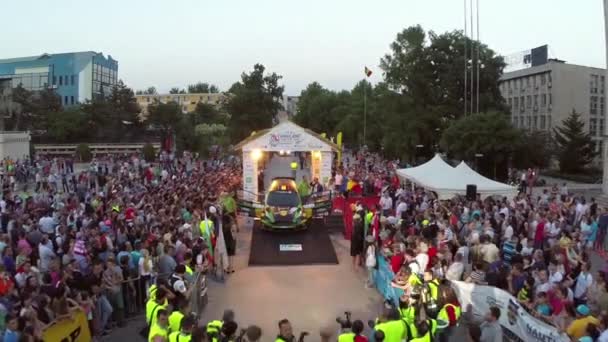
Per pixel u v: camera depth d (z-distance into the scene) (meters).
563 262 12.80
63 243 14.52
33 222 16.73
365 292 16.16
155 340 8.57
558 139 57.06
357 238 18.59
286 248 21.53
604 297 10.54
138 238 15.42
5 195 22.67
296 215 23.91
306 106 122.12
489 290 11.66
